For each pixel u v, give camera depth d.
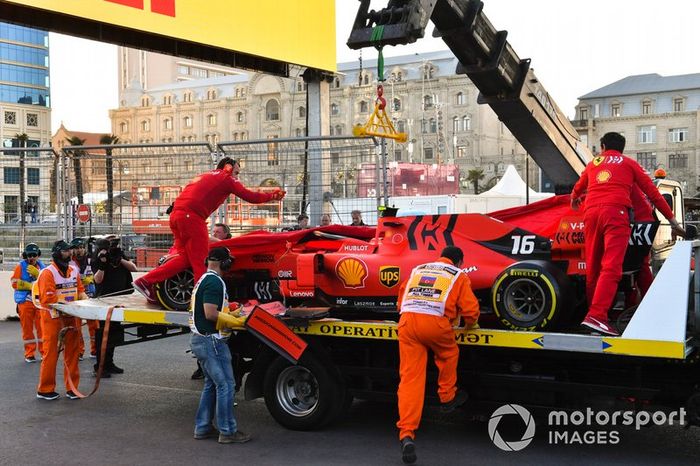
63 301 8.87
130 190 14.09
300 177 13.31
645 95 110.06
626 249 6.17
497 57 8.28
